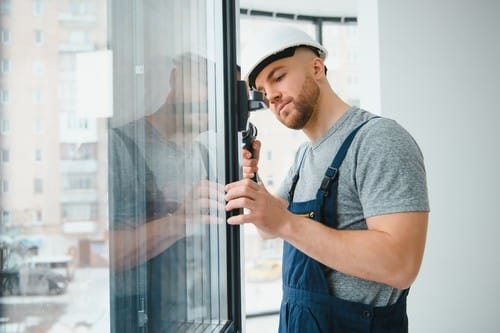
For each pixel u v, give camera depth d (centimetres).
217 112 83
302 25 386
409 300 277
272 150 378
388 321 111
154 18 58
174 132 66
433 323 279
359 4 289
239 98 86
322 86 122
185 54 70
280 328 125
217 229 84
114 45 47
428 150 280
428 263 279
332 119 122
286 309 121
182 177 69
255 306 380
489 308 288
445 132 283
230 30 83
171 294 64
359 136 109
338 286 112
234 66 84
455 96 285
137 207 53
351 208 110
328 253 93
